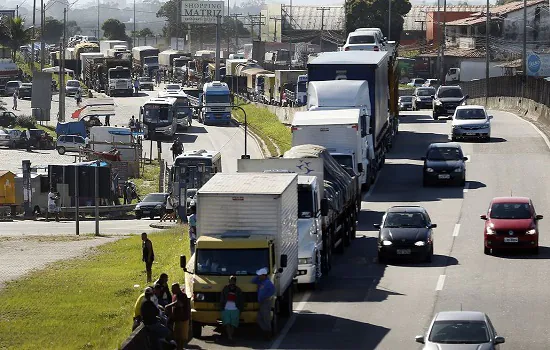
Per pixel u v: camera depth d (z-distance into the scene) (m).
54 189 90.75
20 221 86.81
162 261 56.38
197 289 36.41
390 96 90.31
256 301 36.19
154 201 87.81
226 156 117.50
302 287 45.16
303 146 54.97
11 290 49.31
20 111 168.62
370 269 49.25
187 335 35.50
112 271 54.72
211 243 37.09
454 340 30.30
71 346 36.59
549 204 66.00
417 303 41.94
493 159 83.12
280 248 37.97
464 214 63.16
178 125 142.75
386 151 86.25
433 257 51.84
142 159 120.75
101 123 146.12
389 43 104.69
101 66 196.25
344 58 76.81
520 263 49.81
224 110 148.75
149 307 32.16
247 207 37.97
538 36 188.12
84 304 45.34
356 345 35.47
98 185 73.06
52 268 56.78
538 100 111.12
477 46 194.50
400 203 67.31
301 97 142.88
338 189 51.94
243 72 192.25
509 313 39.88
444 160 73.50
